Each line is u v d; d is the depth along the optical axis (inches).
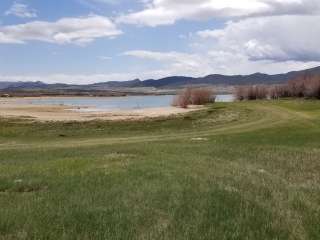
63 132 2026.3
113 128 2198.6
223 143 1188.5
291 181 581.0
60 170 628.1
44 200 429.4
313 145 1107.3
